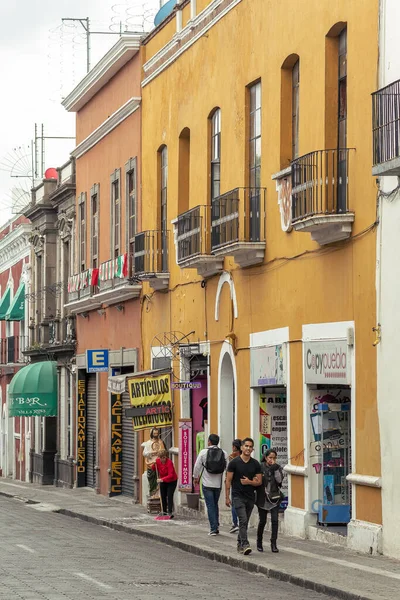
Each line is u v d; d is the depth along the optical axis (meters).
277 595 16.28
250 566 19.27
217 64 28.48
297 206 22.08
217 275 28.42
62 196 47.28
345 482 22.53
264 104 25.23
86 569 19.20
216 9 28.53
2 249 61.84
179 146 31.83
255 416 25.78
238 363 26.88
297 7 23.38
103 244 40.22
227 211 26.44
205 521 28.50
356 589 15.95
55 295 49.59
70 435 46.56
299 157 21.91
